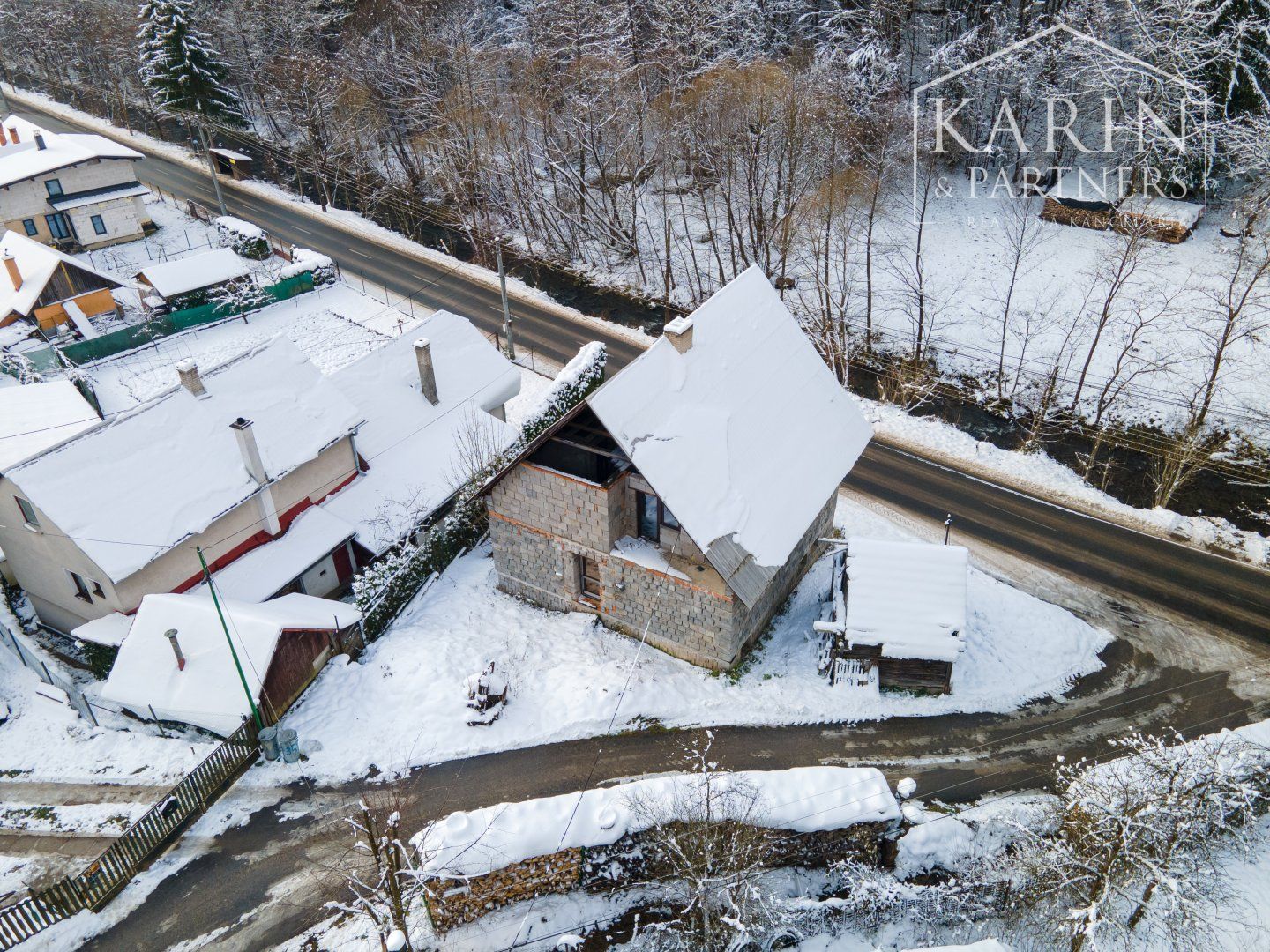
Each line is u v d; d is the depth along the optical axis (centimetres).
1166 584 3456
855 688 2916
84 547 2914
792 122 5003
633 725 2786
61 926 2261
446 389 4016
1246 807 2403
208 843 2467
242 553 3344
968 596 3347
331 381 3759
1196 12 4938
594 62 5975
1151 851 2166
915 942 2225
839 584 3111
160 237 6631
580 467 2831
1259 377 4312
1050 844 2217
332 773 2644
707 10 6012
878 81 5662
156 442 3178
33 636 3384
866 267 4988
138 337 5231
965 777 2653
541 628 3152
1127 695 2966
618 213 6056
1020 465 4138
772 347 3139
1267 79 5025
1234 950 2156
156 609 2878
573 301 5694
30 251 5369
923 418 4494
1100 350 4616
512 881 2220
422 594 3325
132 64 8700
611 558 2914
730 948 2088
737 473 2791
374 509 3541
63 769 2695
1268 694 2962
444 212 6881
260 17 8031
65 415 3588
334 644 2988
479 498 3497
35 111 9112
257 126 8375
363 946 2198
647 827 2242
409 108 6744
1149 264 5019
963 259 5378
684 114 5784
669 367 2786
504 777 2628
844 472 3159
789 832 2280
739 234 5362
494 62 6731
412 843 2269
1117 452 4191
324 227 6762
